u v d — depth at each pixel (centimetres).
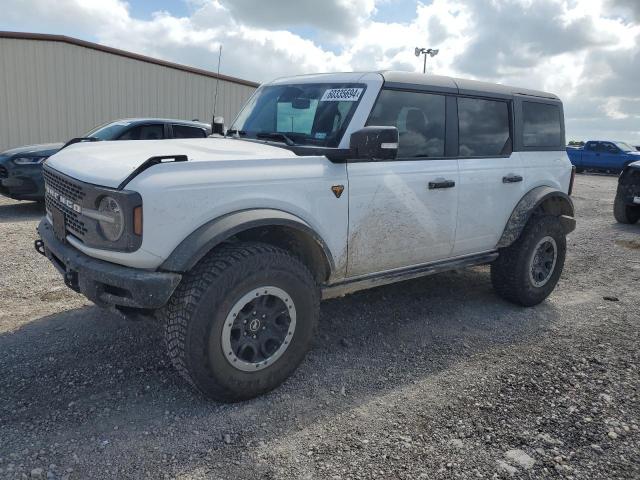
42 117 1594
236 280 293
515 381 354
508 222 476
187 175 289
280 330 324
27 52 1543
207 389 298
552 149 525
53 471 247
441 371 366
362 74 394
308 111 397
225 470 255
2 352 364
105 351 371
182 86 1862
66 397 311
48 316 430
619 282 612
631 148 2511
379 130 325
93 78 1661
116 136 843
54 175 347
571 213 539
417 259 417
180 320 288
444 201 418
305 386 338
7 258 586
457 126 434
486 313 488
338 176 349
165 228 279
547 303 527
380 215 376
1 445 263
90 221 301
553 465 266
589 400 330
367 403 321
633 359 393
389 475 255
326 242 348
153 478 247
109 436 276
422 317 470
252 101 466
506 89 483
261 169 317
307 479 250
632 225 1038
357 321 452
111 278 284
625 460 272
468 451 275
